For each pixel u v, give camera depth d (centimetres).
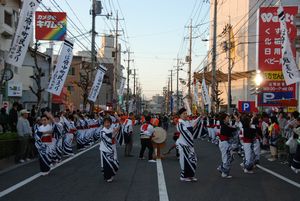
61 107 4138
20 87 2938
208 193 1050
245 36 4475
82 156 1922
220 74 4603
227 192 1066
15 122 1883
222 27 5559
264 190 1102
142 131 1834
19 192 1038
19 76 3438
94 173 1378
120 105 7338
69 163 1648
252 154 1441
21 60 1638
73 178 1271
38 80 2338
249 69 4612
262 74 2884
